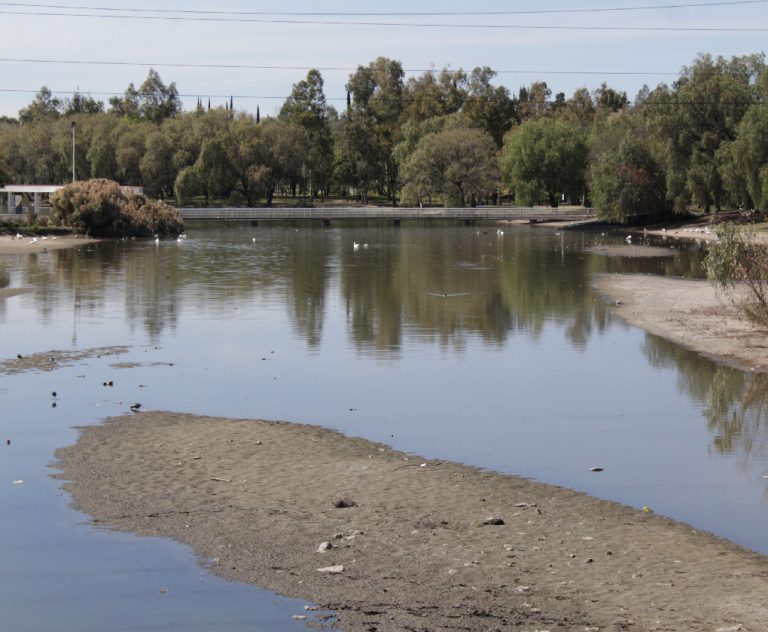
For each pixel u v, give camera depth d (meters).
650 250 80.25
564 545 14.47
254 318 39.62
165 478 17.91
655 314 40.81
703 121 96.44
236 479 17.88
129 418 22.75
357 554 14.10
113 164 149.00
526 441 21.28
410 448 20.61
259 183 144.12
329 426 22.55
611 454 20.27
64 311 40.91
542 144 133.38
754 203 88.44
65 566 13.84
